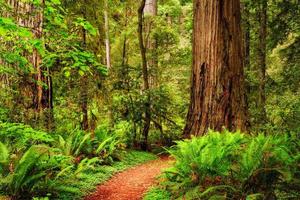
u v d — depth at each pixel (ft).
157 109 47.78
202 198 21.85
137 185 28.60
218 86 38.45
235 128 37.91
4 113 28.27
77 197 24.61
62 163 27.12
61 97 46.29
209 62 38.93
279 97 52.65
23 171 21.75
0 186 22.38
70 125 43.88
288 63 62.28
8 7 23.34
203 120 39.11
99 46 53.01
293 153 24.22
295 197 21.44
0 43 26.76
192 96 40.68
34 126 30.19
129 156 39.81
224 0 38.60
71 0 46.29
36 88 31.04
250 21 71.26
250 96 64.39
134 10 74.54
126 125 47.83
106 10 57.36
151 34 68.28
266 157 21.56
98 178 29.63
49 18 23.27
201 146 26.17
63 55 22.30
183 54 71.77
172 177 25.23
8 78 30.17
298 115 45.83
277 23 63.57
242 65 39.63
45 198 21.44
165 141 48.96
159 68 69.77
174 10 82.94
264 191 21.57
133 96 48.19
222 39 38.63
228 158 24.62
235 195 21.29
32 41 20.67
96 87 46.24
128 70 48.49
